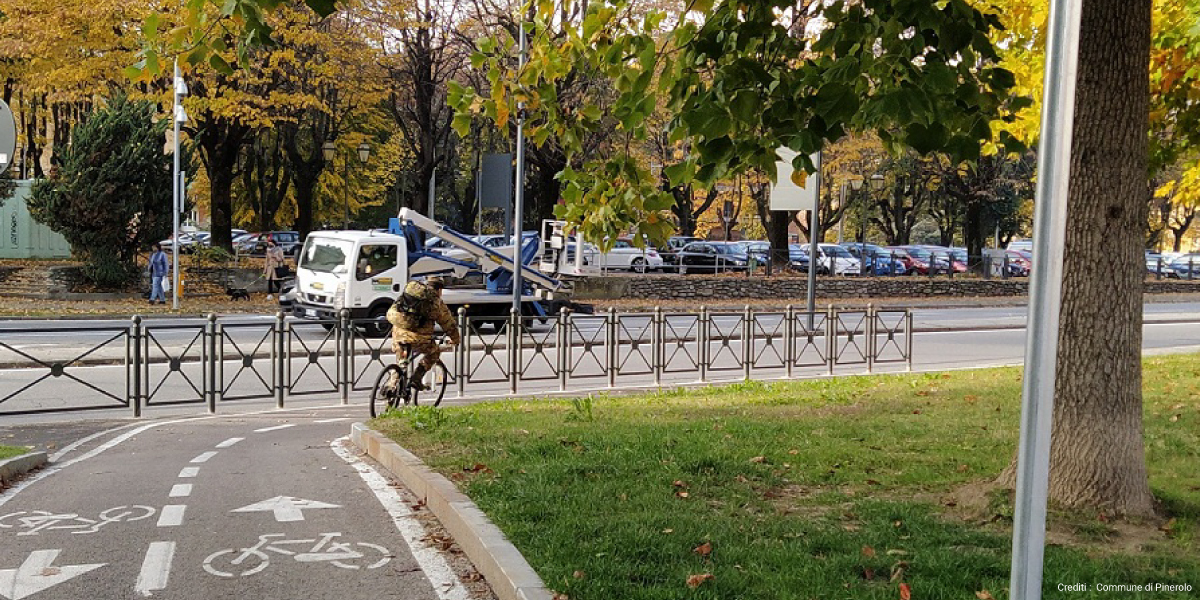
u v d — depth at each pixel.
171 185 32.66
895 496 7.34
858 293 42.03
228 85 34.00
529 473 7.89
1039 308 3.50
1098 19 6.48
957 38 5.84
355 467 9.54
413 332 13.32
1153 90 10.82
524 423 10.70
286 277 33.81
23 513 7.63
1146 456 8.95
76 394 15.61
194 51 6.56
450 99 8.04
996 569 5.44
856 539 6.07
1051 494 6.70
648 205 7.94
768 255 42.78
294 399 16.31
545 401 13.76
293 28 33.12
